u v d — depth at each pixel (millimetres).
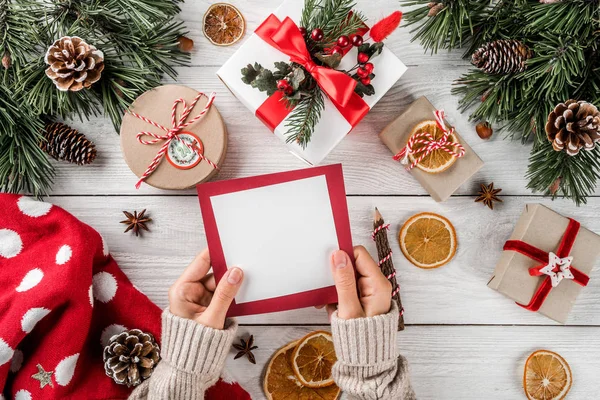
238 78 694
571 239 730
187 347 626
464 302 776
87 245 707
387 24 653
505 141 766
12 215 706
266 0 751
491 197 758
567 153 671
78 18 685
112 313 742
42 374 702
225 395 747
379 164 768
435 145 718
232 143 764
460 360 780
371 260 664
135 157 713
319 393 769
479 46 726
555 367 768
